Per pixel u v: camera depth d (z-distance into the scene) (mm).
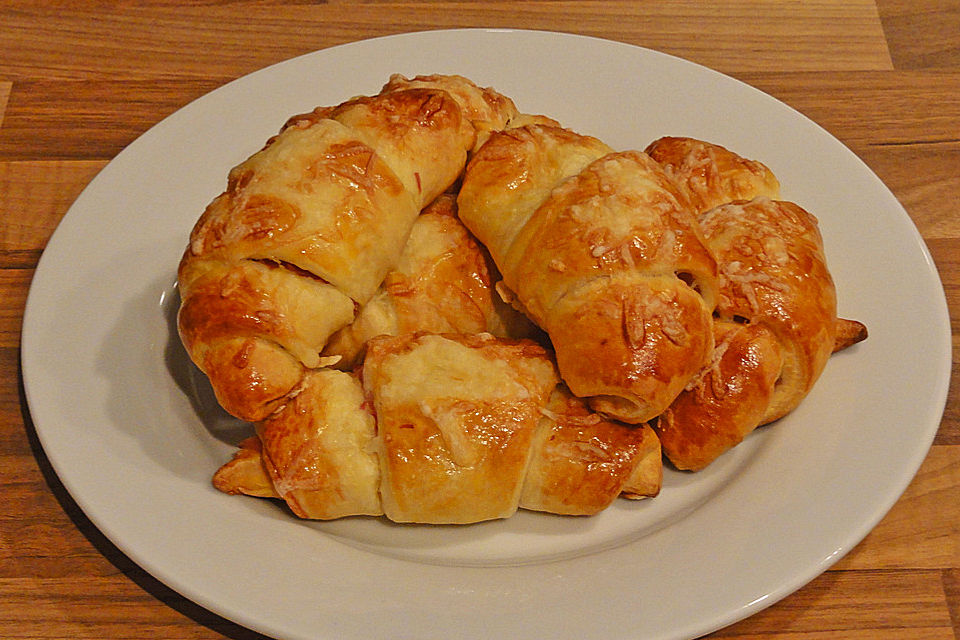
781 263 425
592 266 401
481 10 603
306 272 415
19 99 554
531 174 431
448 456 397
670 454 429
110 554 420
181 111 511
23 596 410
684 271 407
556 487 409
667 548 403
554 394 419
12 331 476
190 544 395
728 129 513
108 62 572
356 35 587
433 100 443
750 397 418
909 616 411
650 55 535
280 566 393
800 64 580
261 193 411
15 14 590
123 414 430
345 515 414
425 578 396
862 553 423
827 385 442
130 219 480
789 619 410
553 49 537
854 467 418
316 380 415
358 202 414
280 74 527
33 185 521
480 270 443
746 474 424
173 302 465
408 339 416
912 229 477
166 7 598
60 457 412
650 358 395
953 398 460
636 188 411
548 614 385
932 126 553
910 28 597
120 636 404
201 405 445
